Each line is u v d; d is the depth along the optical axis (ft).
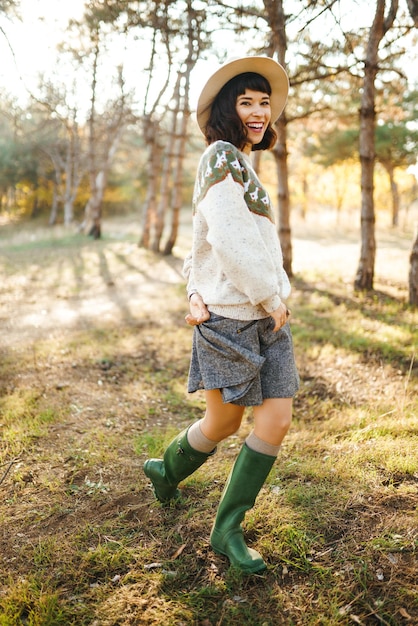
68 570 6.33
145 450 9.71
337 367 14.19
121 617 5.57
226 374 5.92
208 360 6.06
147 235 53.78
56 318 22.47
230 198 5.55
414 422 9.91
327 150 67.31
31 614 5.59
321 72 24.67
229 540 6.29
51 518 7.52
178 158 45.37
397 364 14.08
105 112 62.03
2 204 152.97
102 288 30.68
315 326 18.72
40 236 77.82
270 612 5.58
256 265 5.45
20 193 143.23
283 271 6.28
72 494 8.17
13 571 6.38
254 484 6.24
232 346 5.78
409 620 5.32
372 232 25.00
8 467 8.96
